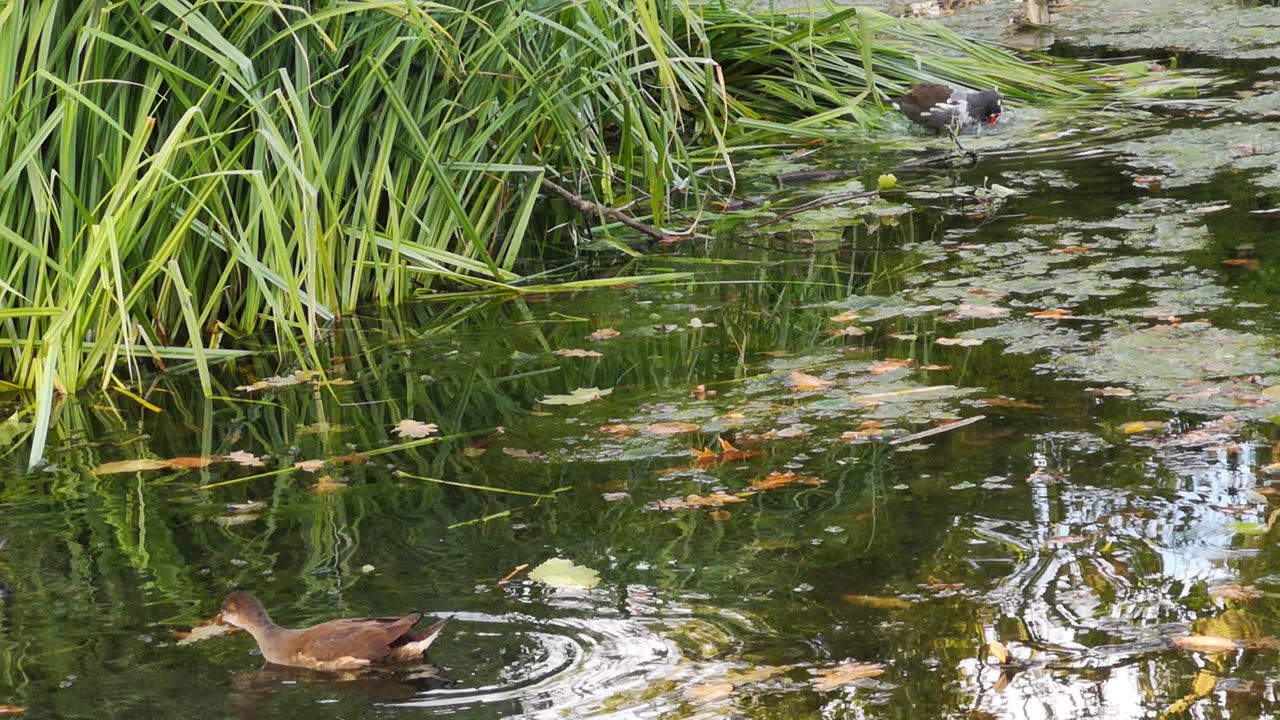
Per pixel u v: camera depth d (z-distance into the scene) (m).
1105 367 5.22
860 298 6.41
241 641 3.54
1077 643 3.33
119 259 5.71
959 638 3.39
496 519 4.27
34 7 5.71
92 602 3.80
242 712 3.16
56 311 5.41
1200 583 3.59
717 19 10.60
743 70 10.80
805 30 10.23
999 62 11.14
